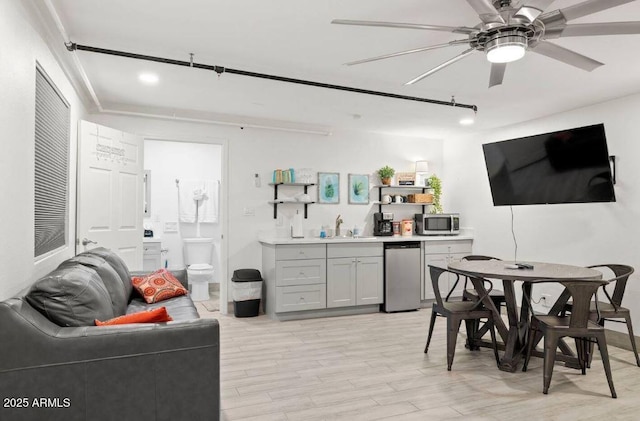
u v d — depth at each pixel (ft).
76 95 12.18
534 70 11.09
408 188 20.22
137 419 6.26
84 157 12.23
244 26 8.63
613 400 8.93
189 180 21.71
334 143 18.79
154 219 21.29
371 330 14.42
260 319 15.88
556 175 13.69
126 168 13.94
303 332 14.12
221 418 8.04
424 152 20.65
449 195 20.62
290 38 9.21
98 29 8.77
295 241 15.72
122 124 15.15
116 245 13.48
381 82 12.30
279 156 17.74
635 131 12.98
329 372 10.47
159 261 19.58
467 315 10.80
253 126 16.90
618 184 13.38
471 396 9.10
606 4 6.14
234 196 16.97
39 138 8.43
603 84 12.17
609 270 13.47
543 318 10.03
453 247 18.70
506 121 16.99
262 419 8.00
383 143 19.77
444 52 10.01
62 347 5.95
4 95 6.23
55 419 5.93
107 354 6.13
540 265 12.08
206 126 16.47
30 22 7.52
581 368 10.45
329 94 13.56
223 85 12.65
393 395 9.12
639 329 12.56
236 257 16.98
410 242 17.65
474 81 12.10
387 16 8.20
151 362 6.31
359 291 16.83
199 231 22.06
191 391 6.48
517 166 14.83
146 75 11.71
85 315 6.60
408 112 15.76
